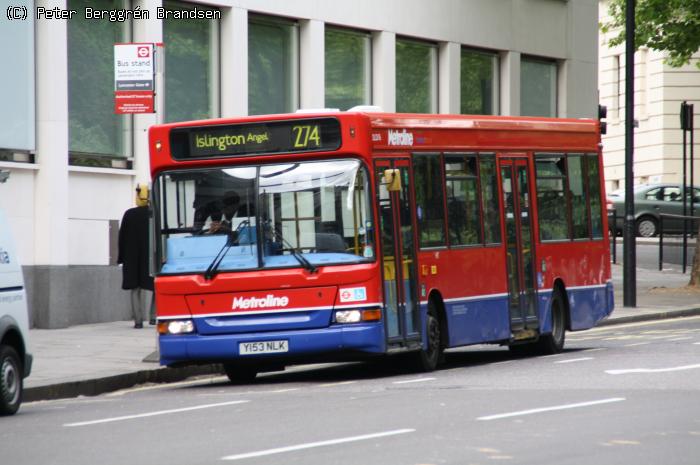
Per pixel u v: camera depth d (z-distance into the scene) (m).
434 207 39.81
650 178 135.62
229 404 31.17
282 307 36.56
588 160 48.44
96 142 55.53
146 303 56.84
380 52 69.19
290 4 63.47
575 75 83.94
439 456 21.78
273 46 63.94
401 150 38.44
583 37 84.50
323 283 36.41
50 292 52.28
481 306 41.78
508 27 78.25
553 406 28.31
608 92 144.50
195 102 59.78
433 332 39.47
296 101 64.88
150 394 36.06
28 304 52.09
